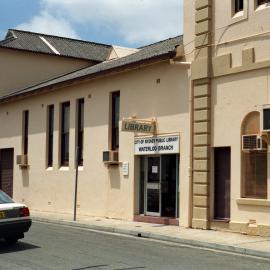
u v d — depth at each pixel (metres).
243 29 15.41
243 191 15.21
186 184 16.75
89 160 21.44
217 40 16.17
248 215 14.94
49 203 24.05
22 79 30.44
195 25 16.78
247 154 15.19
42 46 31.86
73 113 22.66
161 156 18.12
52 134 24.45
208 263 11.02
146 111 18.55
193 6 16.98
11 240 13.62
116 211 19.75
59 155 23.64
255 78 14.98
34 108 25.86
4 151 28.94
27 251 12.48
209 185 16.12
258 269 10.38
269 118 14.20
